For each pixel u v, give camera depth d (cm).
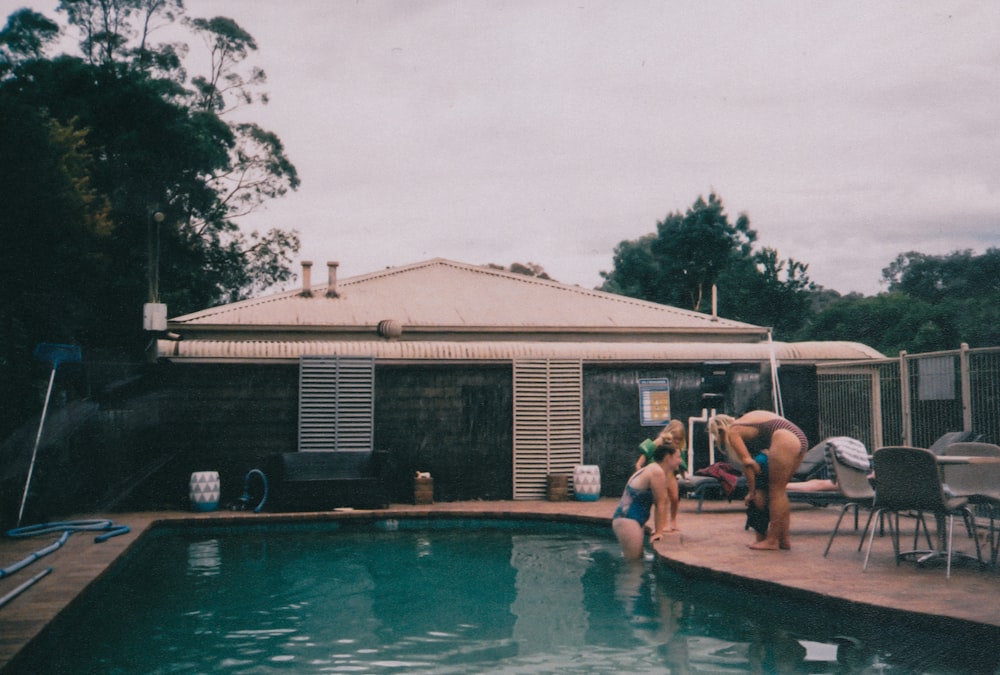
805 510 1214
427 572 875
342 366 1445
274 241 3450
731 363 1545
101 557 851
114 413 1340
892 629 555
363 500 1312
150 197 2827
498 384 1504
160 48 3106
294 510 1305
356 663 555
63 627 622
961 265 3278
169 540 1120
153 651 588
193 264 3108
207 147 2969
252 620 678
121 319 2206
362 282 2253
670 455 909
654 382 1545
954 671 507
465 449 1484
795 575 683
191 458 1385
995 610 541
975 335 3109
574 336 2062
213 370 1403
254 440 1411
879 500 708
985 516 984
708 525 1040
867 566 720
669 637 603
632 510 919
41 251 1788
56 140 1961
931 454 658
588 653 566
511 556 968
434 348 1498
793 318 4497
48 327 1816
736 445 841
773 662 534
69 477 1265
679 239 4597
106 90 2769
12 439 1189
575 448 1513
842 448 768
